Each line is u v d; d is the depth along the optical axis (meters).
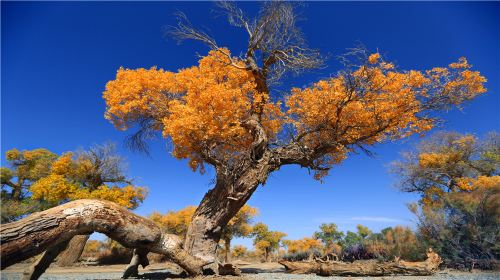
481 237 15.91
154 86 14.79
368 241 22.72
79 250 22.56
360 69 13.59
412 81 14.10
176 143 12.52
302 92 15.16
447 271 14.62
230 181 12.70
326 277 12.60
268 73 15.41
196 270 9.74
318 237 33.28
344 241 31.95
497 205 15.93
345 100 14.26
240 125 14.09
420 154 30.09
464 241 16.23
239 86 15.40
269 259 34.19
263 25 14.64
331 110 14.32
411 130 14.93
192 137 12.51
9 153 35.84
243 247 41.44
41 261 6.96
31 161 36.47
